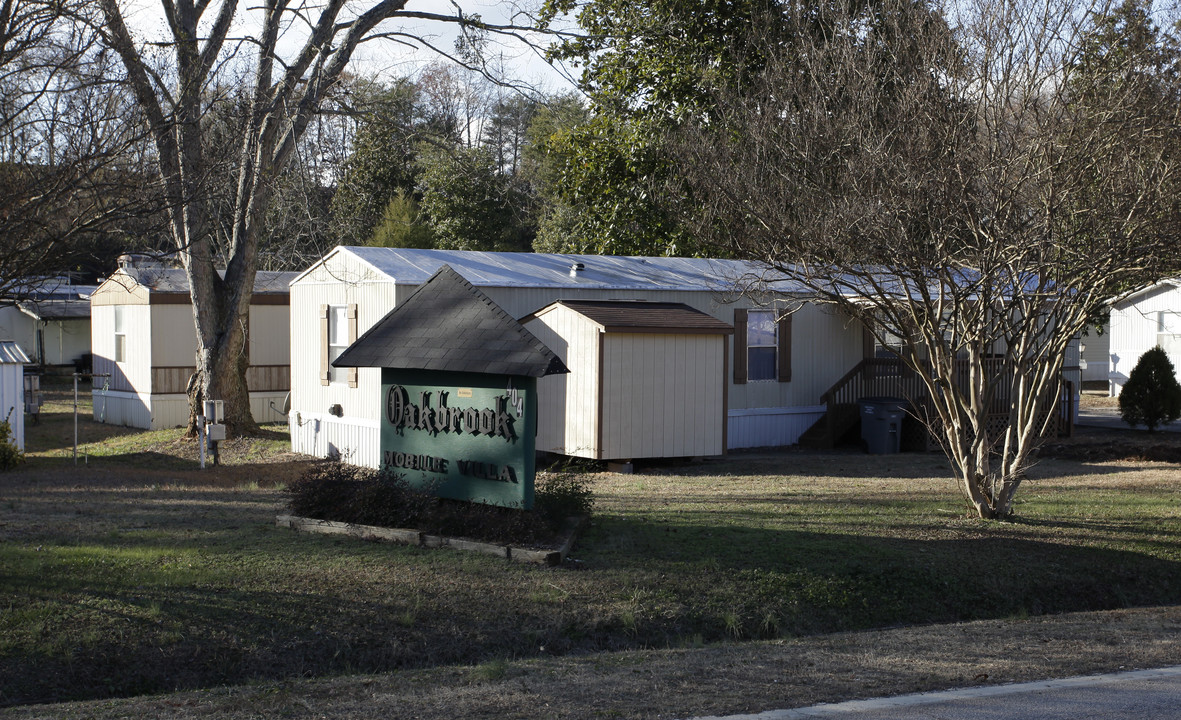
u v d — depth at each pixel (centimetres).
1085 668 674
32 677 655
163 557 907
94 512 1179
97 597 774
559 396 1705
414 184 3594
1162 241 930
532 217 3788
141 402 2558
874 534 1067
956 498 1316
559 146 2625
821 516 1170
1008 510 1189
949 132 1052
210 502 1286
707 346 1723
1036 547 1045
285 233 2688
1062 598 952
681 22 2200
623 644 776
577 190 2564
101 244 850
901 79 1173
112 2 886
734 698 587
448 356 1008
